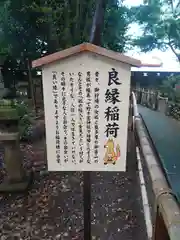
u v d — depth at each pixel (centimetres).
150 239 218
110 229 283
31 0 728
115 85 188
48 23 742
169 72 1773
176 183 408
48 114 194
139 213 312
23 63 1084
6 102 357
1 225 293
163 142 699
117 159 202
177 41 1470
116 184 396
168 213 156
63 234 277
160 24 1428
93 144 200
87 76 187
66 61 184
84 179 210
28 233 279
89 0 729
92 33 343
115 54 182
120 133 198
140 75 1827
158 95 1430
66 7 727
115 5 918
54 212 319
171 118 1112
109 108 193
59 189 378
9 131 350
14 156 368
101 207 329
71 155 201
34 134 623
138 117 554
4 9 764
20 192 365
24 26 813
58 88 189
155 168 243
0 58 972
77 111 193
